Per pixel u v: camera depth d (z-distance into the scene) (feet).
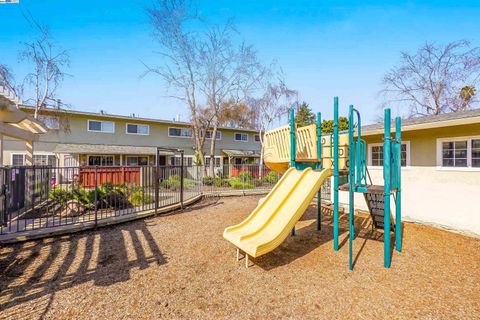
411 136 22.94
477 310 9.11
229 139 84.07
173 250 15.07
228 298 9.85
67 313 8.74
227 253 14.66
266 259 13.85
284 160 20.08
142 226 20.63
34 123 24.77
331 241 16.92
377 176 25.34
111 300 9.58
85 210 23.82
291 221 13.41
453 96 67.36
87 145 58.34
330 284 11.02
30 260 13.39
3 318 8.41
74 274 11.76
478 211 18.16
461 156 19.74
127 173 30.35
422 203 21.72
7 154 50.34
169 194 28.94
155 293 10.14
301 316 8.72
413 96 72.90
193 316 8.68
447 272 12.22
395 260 13.67
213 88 62.80
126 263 13.10
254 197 39.40
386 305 9.41
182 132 73.67
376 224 20.01
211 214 25.67
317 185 14.80
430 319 8.57
